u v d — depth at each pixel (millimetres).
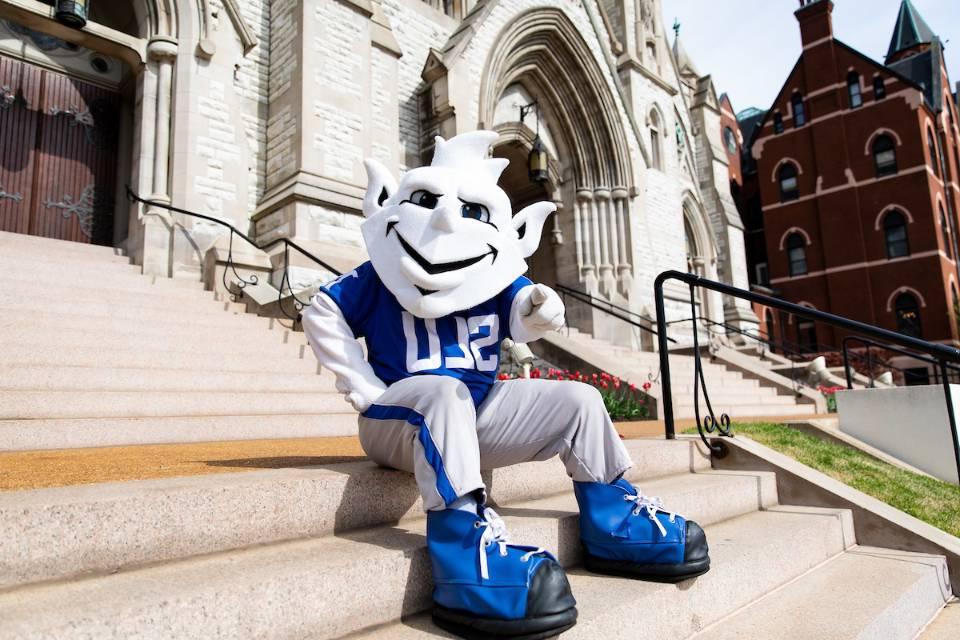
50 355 4504
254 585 1379
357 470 2031
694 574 1945
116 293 6410
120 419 3783
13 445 3357
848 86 28922
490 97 12938
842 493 3469
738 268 23500
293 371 5848
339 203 9664
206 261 8633
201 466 2391
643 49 19266
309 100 9906
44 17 8508
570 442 1985
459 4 14539
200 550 1621
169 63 9484
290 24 10500
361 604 1586
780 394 12305
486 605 1510
